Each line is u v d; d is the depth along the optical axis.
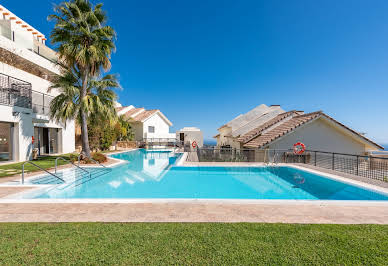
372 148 13.13
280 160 12.16
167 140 30.28
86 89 11.74
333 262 2.47
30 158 12.32
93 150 19.23
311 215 4.06
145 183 8.72
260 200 4.99
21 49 13.79
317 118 12.12
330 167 12.43
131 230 3.29
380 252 2.69
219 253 2.63
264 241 2.96
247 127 17.19
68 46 10.23
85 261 2.46
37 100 15.08
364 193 6.64
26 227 3.39
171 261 2.46
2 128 10.97
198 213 4.13
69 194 6.86
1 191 5.87
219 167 11.11
